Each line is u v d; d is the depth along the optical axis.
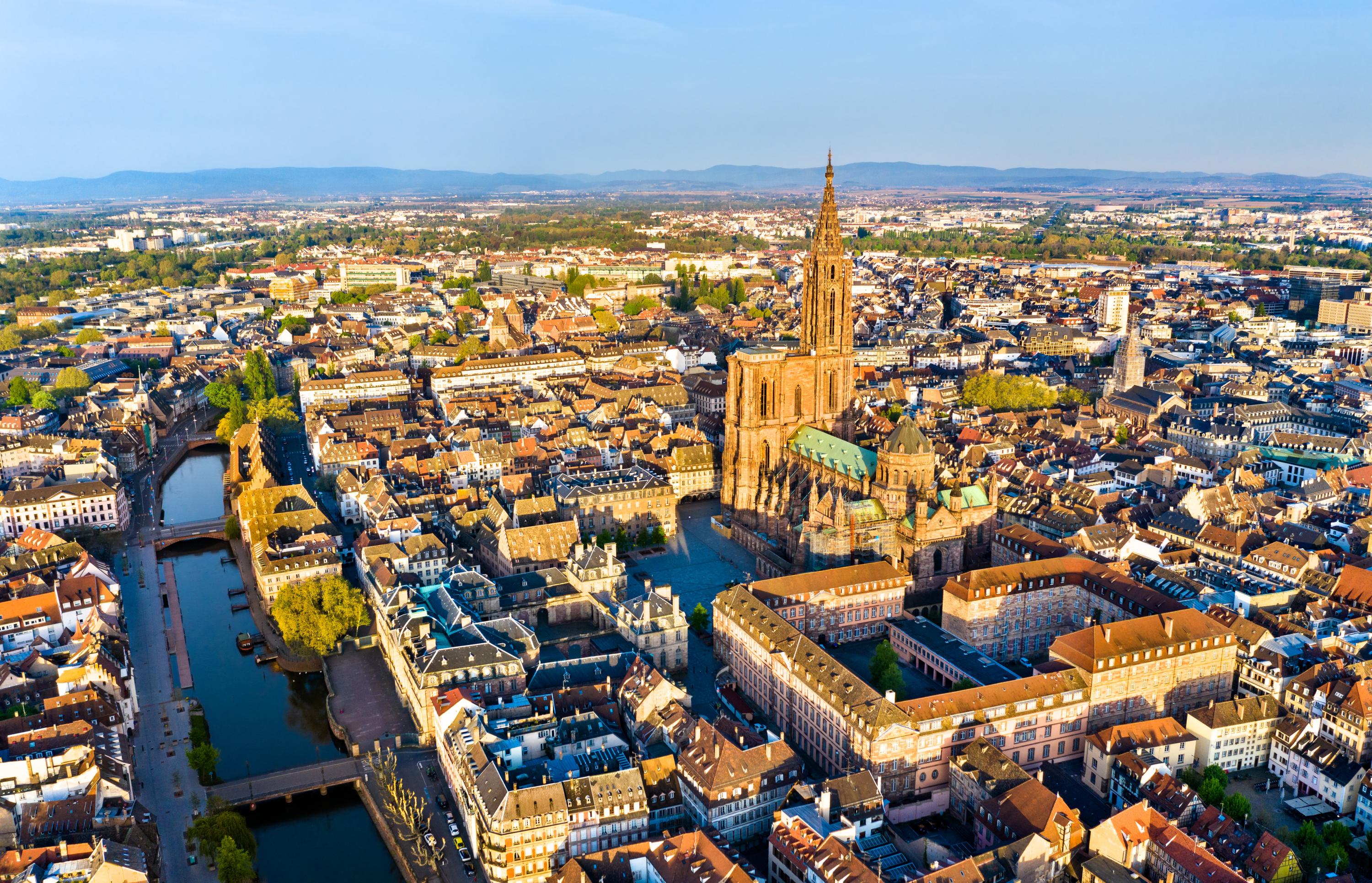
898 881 189.12
